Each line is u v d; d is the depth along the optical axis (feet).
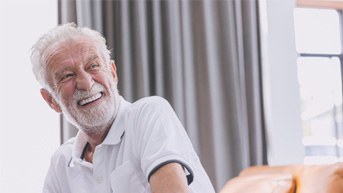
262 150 9.46
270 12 10.15
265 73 9.89
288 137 9.84
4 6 9.32
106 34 9.01
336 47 11.47
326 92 11.27
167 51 9.27
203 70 9.32
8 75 9.18
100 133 4.76
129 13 9.21
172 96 9.08
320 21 11.44
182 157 3.90
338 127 11.23
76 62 4.48
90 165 4.75
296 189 6.57
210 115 9.13
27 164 9.05
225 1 9.53
